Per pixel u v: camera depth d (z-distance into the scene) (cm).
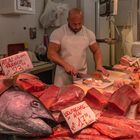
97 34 445
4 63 187
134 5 475
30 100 125
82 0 420
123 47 473
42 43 431
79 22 268
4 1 341
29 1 361
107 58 474
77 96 156
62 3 429
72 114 127
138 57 361
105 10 388
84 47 286
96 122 133
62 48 282
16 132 115
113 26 450
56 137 119
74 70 250
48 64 361
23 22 397
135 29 478
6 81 145
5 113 118
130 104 156
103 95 166
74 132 121
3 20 360
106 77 244
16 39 387
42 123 117
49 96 156
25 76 181
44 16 419
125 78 242
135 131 125
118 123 133
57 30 282
